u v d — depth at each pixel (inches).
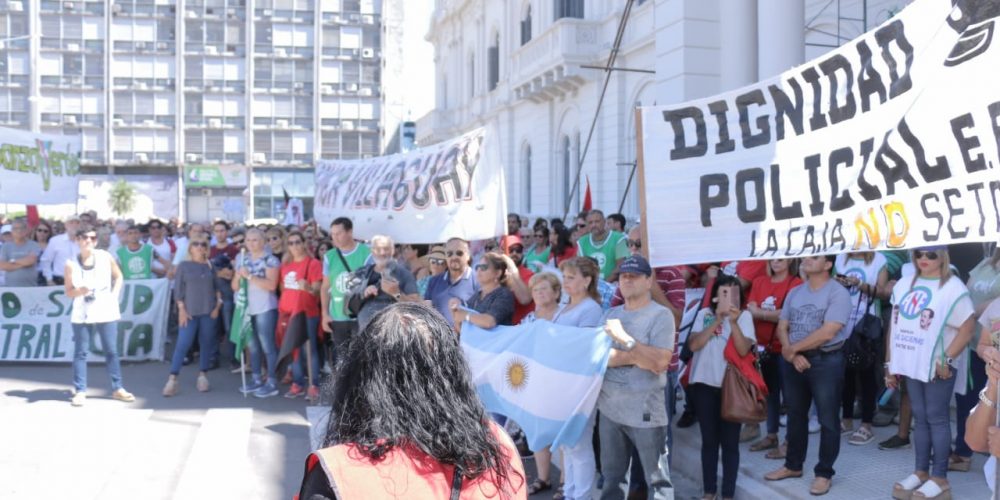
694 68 448.8
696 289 242.1
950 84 139.3
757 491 215.3
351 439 74.1
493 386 214.5
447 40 1374.3
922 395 199.9
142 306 438.0
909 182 148.3
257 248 351.6
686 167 197.3
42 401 339.0
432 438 72.6
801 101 174.7
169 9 2064.5
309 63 2137.1
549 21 871.1
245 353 419.2
